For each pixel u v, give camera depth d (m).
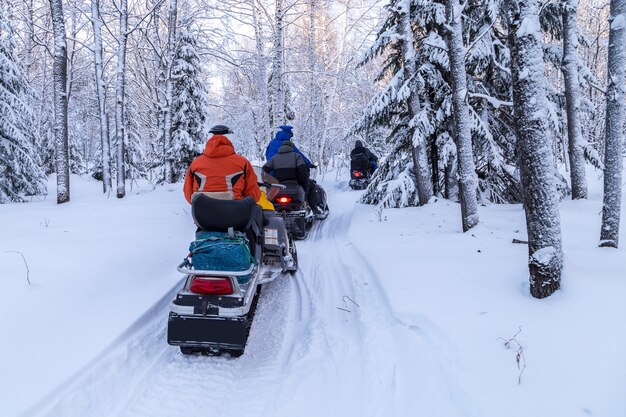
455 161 9.24
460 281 4.48
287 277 6.11
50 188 18.09
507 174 9.46
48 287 4.45
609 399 2.42
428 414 2.73
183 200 11.18
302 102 20.97
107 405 3.14
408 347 3.51
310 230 9.38
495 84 9.53
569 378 2.65
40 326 3.76
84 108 35.22
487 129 8.83
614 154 4.85
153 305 4.60
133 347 3.90
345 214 10.61
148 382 3.47
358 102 21.06
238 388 3.40
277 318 4.72
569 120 8.91
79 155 32.78
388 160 10.55
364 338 3.94
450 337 3.30
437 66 9.19
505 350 3.04
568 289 3.75
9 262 5.16
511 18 3.82
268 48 15.83
